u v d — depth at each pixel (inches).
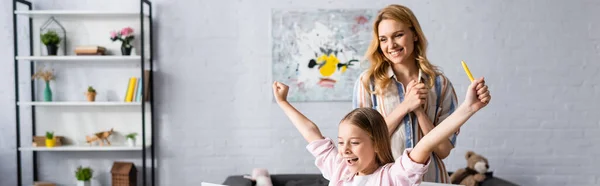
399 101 79.1
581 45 160.1
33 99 160.9
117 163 158.6
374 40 78.4
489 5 159.3
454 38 159.3
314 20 158.4
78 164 164.9
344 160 57.2
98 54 154.1
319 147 60.8
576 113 161.2
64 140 163.8
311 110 160.7
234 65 161.5
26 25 160.4
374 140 51.7
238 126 162.9
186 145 163.5
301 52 159.0
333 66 158.9
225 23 160.7
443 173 77.9
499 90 160.6
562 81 160.7
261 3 159.9
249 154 163.3
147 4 158.1
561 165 161.9
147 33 160.9
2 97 162.4
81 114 163.9
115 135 163.9
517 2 159.5
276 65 159.6
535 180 162.1
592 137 161.5
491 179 140.9
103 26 160.6
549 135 161.6
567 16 159.8
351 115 52.3
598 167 161.9
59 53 159.8
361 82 81.2
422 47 78.1
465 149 162.1
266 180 142.1
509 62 160.1
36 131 163.9
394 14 74.4
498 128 161.6
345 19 158.2
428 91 78.2
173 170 164.1
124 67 162.1
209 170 163.9
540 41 159.9
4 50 161.2
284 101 66.4
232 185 133.3
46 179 164.6
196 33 160.9
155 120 162.7
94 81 161.9
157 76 161.5
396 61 75.6
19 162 153.9
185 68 161.6
